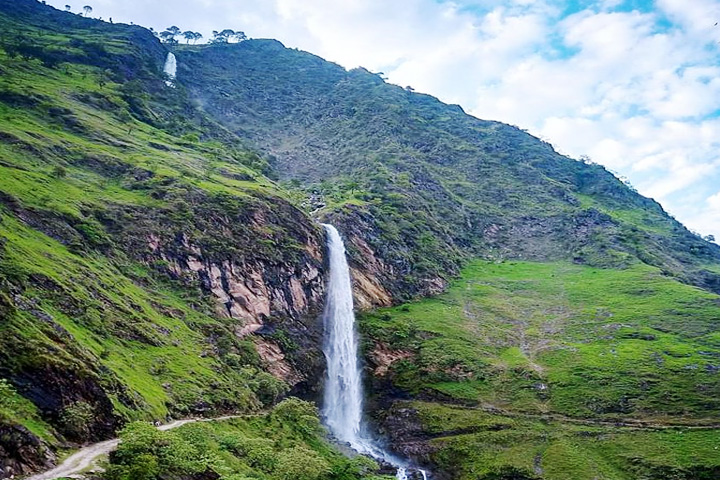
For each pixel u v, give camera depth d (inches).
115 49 7219.5
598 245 6353.3
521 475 2640.3
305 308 3673.7
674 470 2568.9
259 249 3609.7
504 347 4040.4
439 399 3432.6
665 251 6609.3
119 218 3132.4
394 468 2765.7
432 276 5172.2
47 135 3777.1
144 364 2139.5
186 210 3467.0
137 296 2635.3
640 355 3617.1
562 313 4653.1
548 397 3356.3
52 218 2701.8
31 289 1947.6
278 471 1829.5
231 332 2982.3
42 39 6904.5
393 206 5920.3
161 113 6309.1
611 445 2827.3
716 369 3336.6
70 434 1422.2
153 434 1499.8
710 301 4453.7
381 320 4136.3
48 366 1502.2
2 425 1217.4
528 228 7062.0
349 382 3654.0
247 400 2490.2
